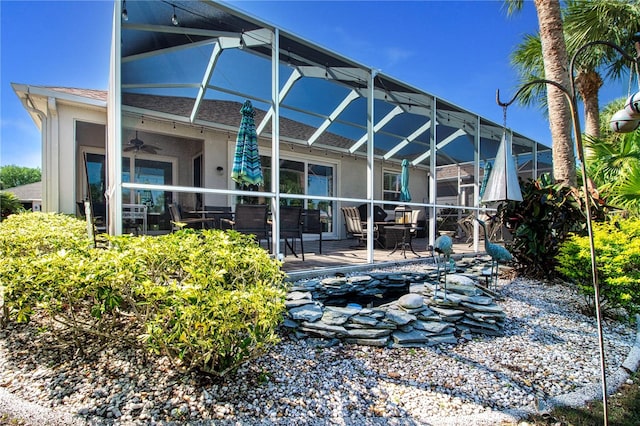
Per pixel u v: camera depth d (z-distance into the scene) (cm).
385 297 388
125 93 507
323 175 838
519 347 246
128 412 158
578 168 597
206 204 668
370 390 184
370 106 473
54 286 183
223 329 164
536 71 706
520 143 845
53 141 574
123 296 188
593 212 399
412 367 211
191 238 247
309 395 178
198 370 194
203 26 365
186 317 161
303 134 762
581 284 333
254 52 438
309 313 257
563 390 190
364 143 835
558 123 468
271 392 179
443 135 805
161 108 576
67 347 225
